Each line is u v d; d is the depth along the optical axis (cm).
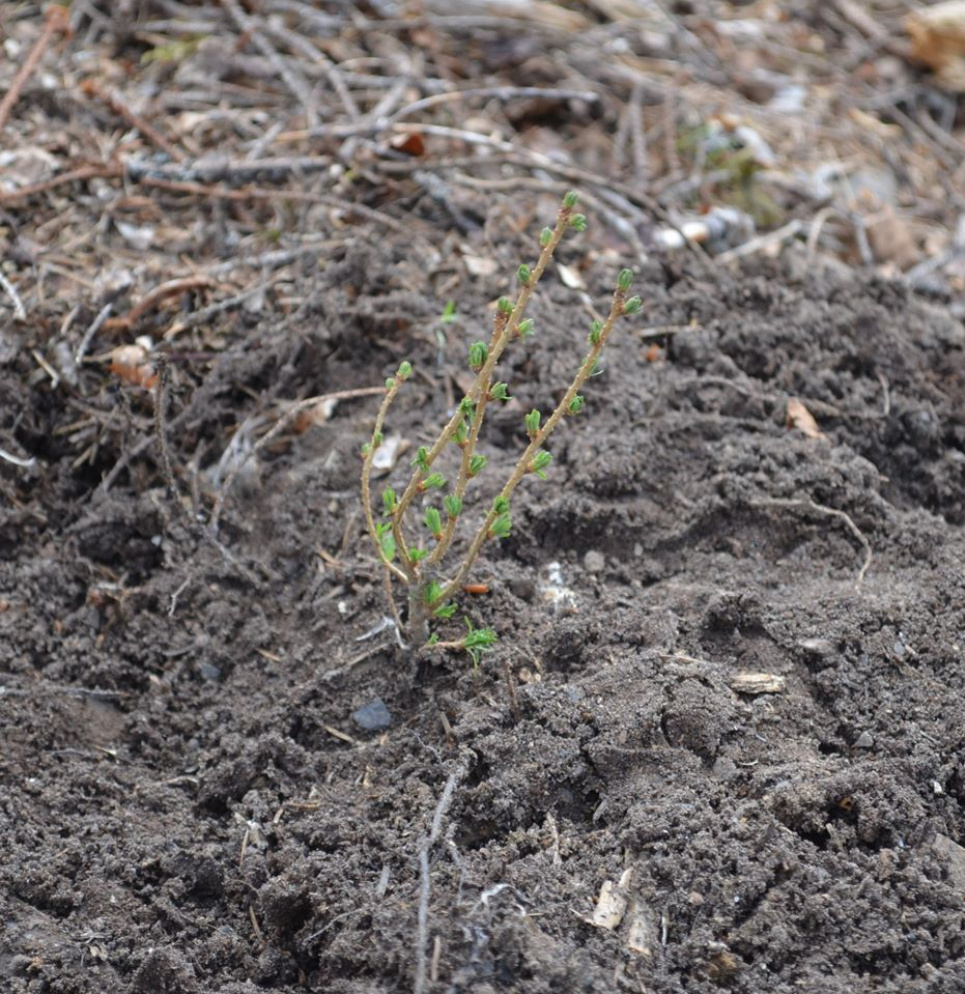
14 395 222
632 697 203
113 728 209
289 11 263
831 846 197
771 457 219
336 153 243
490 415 222
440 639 208
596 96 257
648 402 222
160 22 260
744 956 193
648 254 236
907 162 264
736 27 291
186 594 215
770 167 254
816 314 231
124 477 221
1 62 250
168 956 195
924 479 224
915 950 193
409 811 200
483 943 192
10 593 215
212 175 240
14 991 193
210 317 229
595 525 215
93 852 200
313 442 222
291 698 208
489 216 238
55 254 232
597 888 196
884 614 208
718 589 211
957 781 201
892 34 295
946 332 233
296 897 196
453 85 258
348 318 227
